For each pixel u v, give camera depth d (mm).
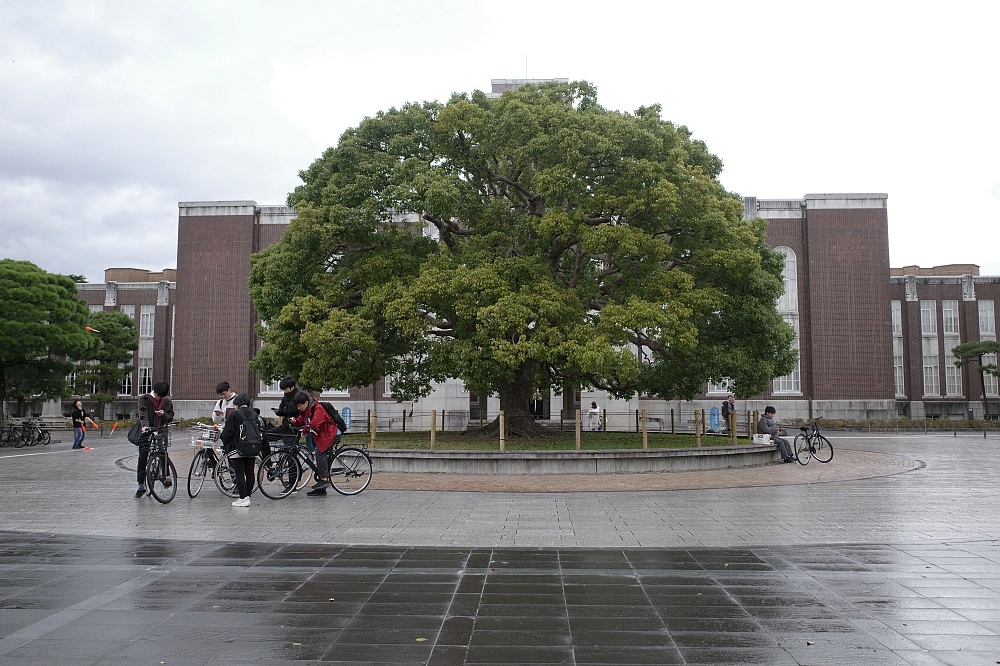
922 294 52562
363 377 20812
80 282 53312
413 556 7953
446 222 21859
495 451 17281
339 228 18719
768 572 7195
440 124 20031
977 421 42188
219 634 5250
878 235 46531
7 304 31328
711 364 20094
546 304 17656
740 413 44844
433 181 18234
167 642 5074
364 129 21125
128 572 7152
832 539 9016
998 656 4812
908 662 4703
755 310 20344
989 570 7277
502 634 5258
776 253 23250
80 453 25047
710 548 8430
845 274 46406
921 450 25562
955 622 5551
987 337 52281
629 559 7812
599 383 22906
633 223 19453
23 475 17125
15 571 7184
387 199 18672
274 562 7621
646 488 14625
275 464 12930
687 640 5137
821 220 46719
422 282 18391
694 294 18672
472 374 18625
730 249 20125
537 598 6227
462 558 7852
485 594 6352
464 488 14508
